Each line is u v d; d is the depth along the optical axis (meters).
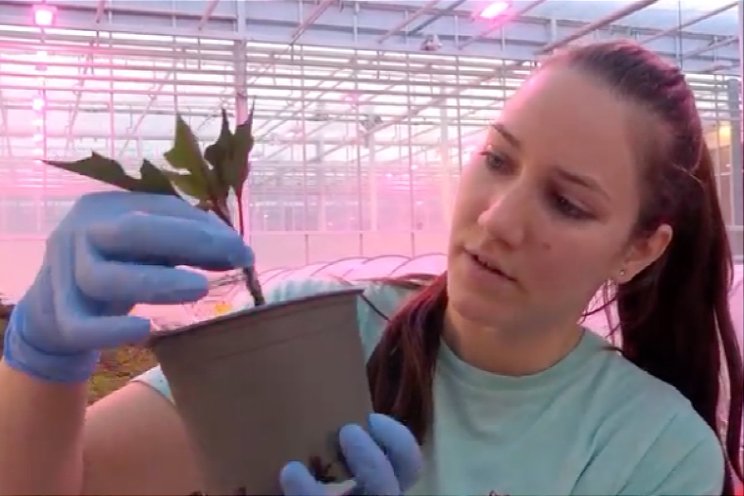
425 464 0.73
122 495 0.62
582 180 0.64
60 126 2.05
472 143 3.41
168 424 0.65
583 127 0.64
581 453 0.74
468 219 0.67
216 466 0.43
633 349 0.91
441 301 0.77
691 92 0.76
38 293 0.50
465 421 0.75
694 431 0.76
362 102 2.79
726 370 0.94
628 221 0.70
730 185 2.91
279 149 3.55
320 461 0.44
